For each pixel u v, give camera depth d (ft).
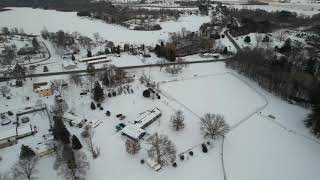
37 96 406.41
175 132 330.95
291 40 637.71
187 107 386.73
